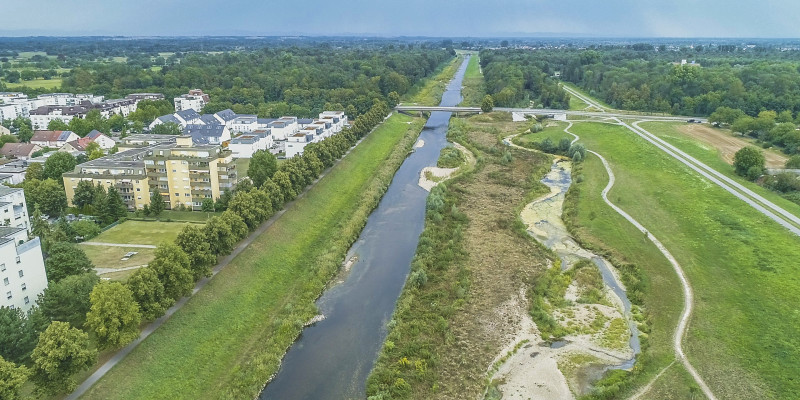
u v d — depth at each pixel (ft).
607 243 401.49
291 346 281.33
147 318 262.06
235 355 267.18
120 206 426.10
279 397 241.14
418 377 249.34
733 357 261.24
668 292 326.65
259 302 316.81
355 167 606.14
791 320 287.07
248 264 346.33
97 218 427.33
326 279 350.84
